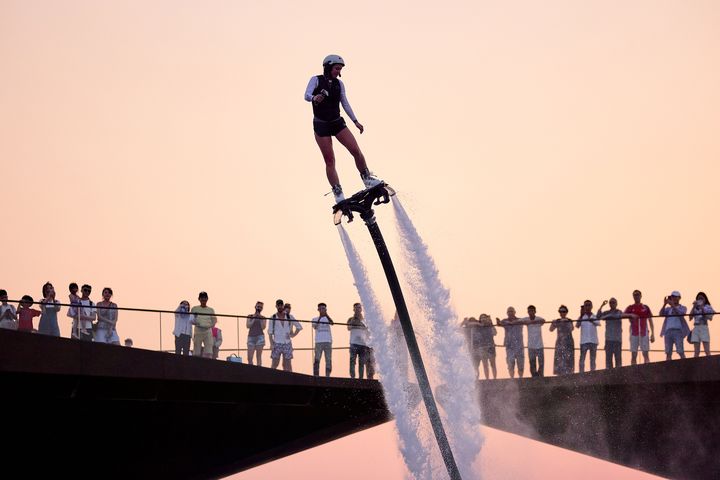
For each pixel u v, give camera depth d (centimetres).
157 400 3269
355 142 2023
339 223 2088
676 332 3325
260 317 3400
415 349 2214
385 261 2134
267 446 3678
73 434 3250
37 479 3259
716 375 3231
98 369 2981
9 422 3100
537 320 3553
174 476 3538
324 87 1995
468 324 3606
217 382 3266
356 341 3594
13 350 2795
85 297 3075
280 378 3403
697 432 3491
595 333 3466
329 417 3728
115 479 3406
